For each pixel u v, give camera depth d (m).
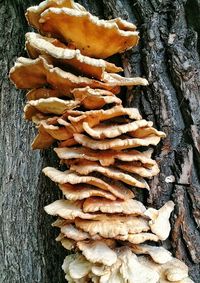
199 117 0.47
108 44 0.45
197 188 0.47
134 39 0.46
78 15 0.40
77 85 0.43
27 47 0.46
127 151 0.45
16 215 0.65
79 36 0.44
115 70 0.47
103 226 0.42
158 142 0.46
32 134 0.66
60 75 0.41
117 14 0.50
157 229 0.43
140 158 0.43
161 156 0.48
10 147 0.69
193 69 0.48
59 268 0.58
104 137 0.42
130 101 0.50
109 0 0.51
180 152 0.47
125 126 0.41
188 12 0.49
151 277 0.41
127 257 0.43
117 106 0.42
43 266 0.60
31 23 0.48
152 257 0.44
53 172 0.44
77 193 0.42
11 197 0.66
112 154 0.43
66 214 0.42
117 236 0.41
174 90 0.49
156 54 0.49
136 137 0.44
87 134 0.44
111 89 0.45
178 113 0.49
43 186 0.61
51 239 0.60
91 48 0.45
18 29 0.69
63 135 0.44
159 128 0.48
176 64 0.47
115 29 0.42
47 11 0.41
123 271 0.41
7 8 0.73
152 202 0.48
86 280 0.44
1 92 0.73
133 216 0.44
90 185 0.44
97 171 0.42
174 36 0.49
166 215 0.45
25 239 0.63
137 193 0.49
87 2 0.53
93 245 0.43
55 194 0.59
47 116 0.46
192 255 0.47
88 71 0.43
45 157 0.61
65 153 0.44
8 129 0.70
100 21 0.41
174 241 0.47
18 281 0.63
